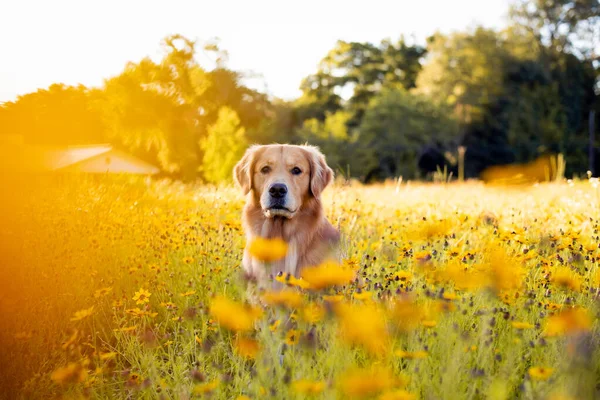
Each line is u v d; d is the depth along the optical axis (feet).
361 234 19.67
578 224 18.01
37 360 11.10
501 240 14.12
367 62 217.15
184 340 11.35
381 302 9.34
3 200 18.95
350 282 11.76
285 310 8.66
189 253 16.72
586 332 8.04
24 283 13.65
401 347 9.34
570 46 192.65
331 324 8.70
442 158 190.08
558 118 176.76
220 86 154.81
